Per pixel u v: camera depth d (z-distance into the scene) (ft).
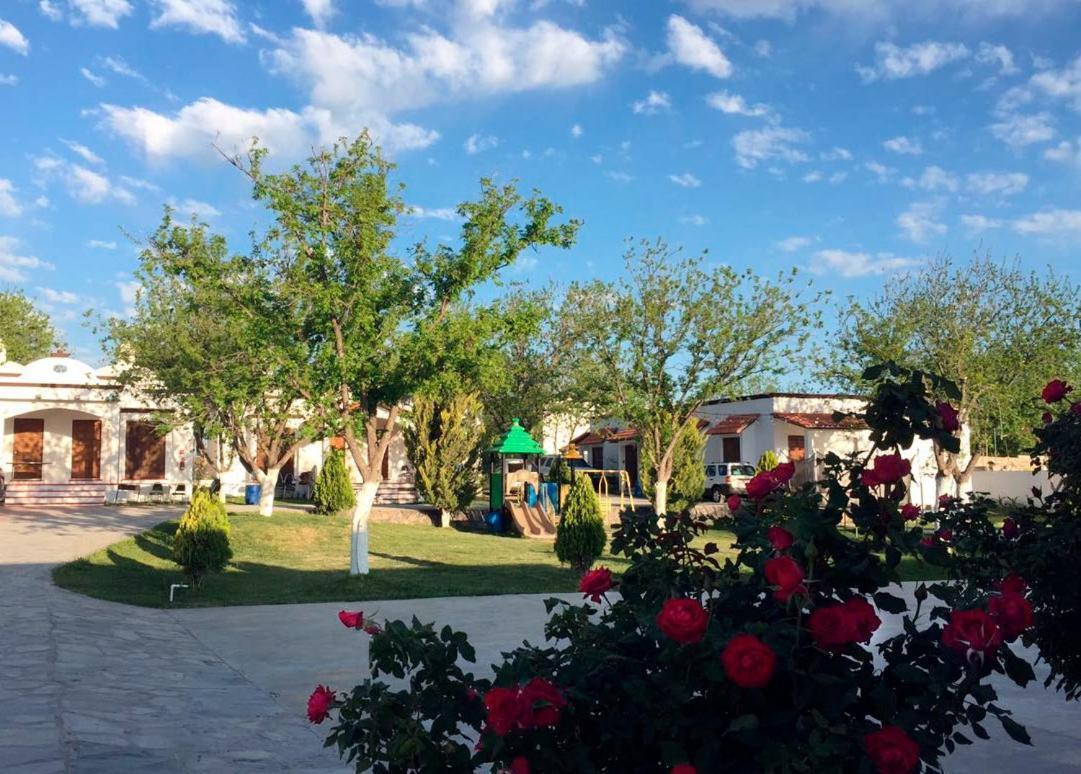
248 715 21.91
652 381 86.74
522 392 113.70
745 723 7.51
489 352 49.55
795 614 8.65
